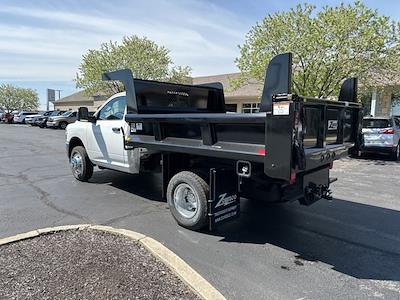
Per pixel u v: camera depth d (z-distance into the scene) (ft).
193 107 21.86
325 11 40.04
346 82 17.31
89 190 21.99
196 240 14.05
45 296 9.00
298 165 10.85
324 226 16.02
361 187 24.43
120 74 18.28
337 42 38.88
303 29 40.55
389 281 10.96
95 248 12.04
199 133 14.17
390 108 54.54
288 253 12.96
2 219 16.10
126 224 15.75
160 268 10.75
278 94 10.89
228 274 11.21
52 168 30.35
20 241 12.57
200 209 14.25
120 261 11.08
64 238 12.93
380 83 43.11
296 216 17.47
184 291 9.55
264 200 14.16
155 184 23.71
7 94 232.32
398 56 38.55
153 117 15.90
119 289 9.43
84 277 10.00
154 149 16.39
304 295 10.03
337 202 20.21
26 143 54.39
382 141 37.81
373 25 38.17
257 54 43.27
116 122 20.42
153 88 19.27
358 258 12.63
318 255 12.84
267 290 10.25
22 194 20.86
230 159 13.97
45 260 11.05
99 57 86.94
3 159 36.06
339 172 30.86
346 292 10.25
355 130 16.52
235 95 75.31
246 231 15.24
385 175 29.37
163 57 88.58
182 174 14.93
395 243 14.08
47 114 110.93
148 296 9.16
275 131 11.03
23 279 9.84
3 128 102.42
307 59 40.83
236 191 14.82
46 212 17.31
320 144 13.05
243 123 12.25
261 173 13.05
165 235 14.51
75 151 24.41
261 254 12.82
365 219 17.08
